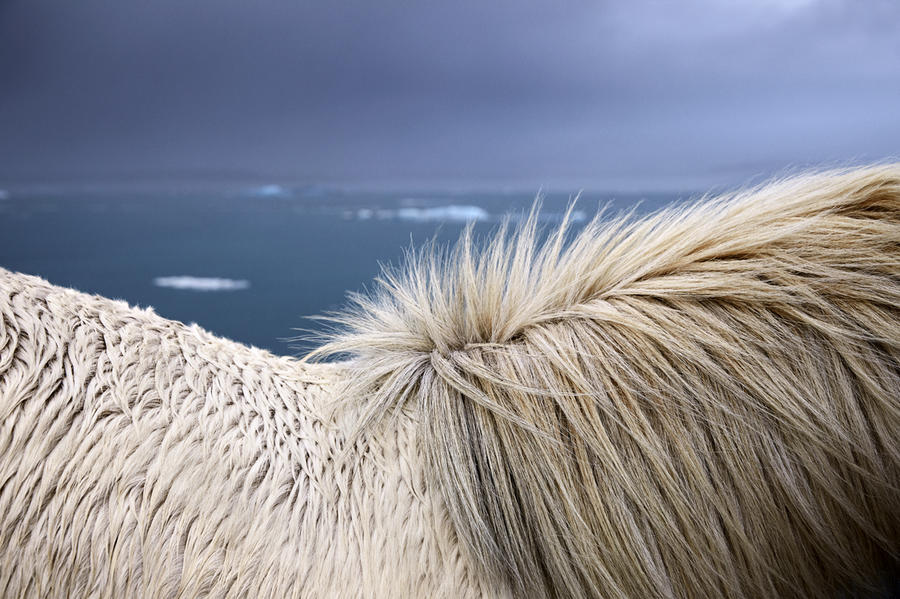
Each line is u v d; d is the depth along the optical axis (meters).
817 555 0.67
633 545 0.63
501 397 0.67
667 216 0.77
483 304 0.74
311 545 0.63
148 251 8.48
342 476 0.67
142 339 0.70
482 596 0.64
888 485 0.64
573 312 0.71
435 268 0.81
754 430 0.63
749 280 0.67
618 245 0.76
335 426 0.71
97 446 0.63
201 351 0.73
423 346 0.75
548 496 0.64
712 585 0.64
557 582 0.64
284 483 0.65
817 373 0.64
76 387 0.64
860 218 0.69
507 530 0.64
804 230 0.68
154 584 0.61
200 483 0.63
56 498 0.62
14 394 0.63
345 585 0.63
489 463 0.65
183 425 0.65
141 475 0.63
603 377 0.66
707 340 0.65
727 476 0.64
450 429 0.67
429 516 0.65
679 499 0.63
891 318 0.64
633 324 0.67
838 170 0.75
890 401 0.63
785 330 0.65
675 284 0.68
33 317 0.67
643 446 0.63
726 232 0.71
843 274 0.65
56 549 0.61
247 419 0.68
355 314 0.86
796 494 0.63
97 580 0.61
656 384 0.65
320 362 0.84
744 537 0.64
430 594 0.63
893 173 0.69
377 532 0.64
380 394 0.72
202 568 0.61
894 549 0.68
